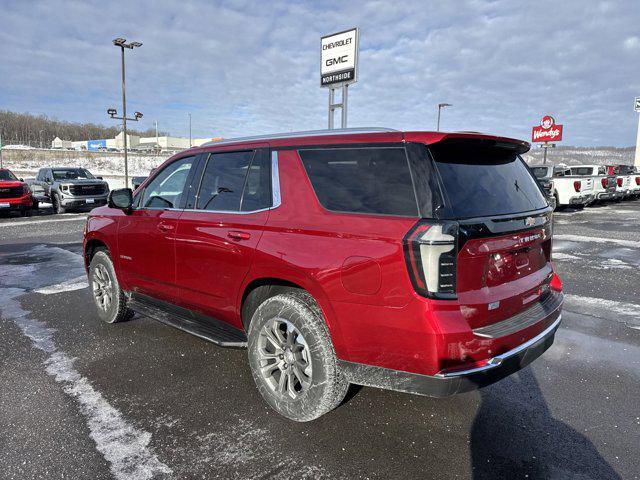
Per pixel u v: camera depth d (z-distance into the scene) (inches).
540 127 1284.4
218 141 146.5
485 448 104.9
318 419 116.9
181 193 149.4
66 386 134.4
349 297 98.7
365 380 100.5
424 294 89.8
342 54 510.0
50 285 254.8
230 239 124.8
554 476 95.2
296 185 115.6
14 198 614.2
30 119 6717.5
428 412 120.8
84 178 767.1
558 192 695.1
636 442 107.7
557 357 157.8
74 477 94.0
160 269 153.2
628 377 142.3
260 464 98.8
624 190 874.8
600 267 300.5
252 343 120.3
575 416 119.3
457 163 102.2
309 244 106.3
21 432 110.2
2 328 184.5
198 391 131.7
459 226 90.9
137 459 100.1
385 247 93.8
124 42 1024.9
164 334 177.8
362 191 103.0
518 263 109.7
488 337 95.1
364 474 95.7
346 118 521.7
